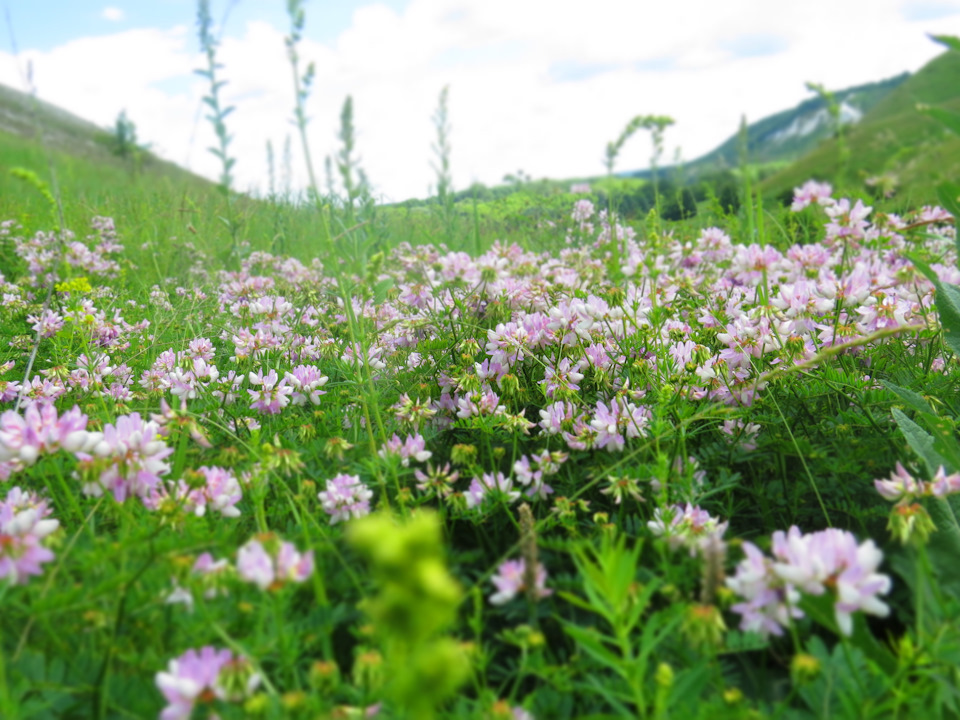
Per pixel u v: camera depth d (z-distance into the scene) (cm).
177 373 305
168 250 661
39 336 353
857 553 139
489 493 217
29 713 129
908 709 137
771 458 244
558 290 388
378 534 70
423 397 299
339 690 144
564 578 175
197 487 197
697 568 178
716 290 401
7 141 2472
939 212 449
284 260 650
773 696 153
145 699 141
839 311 291
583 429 242
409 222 662
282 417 293
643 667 132
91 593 151
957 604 154
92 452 198
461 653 139
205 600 161
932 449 214
